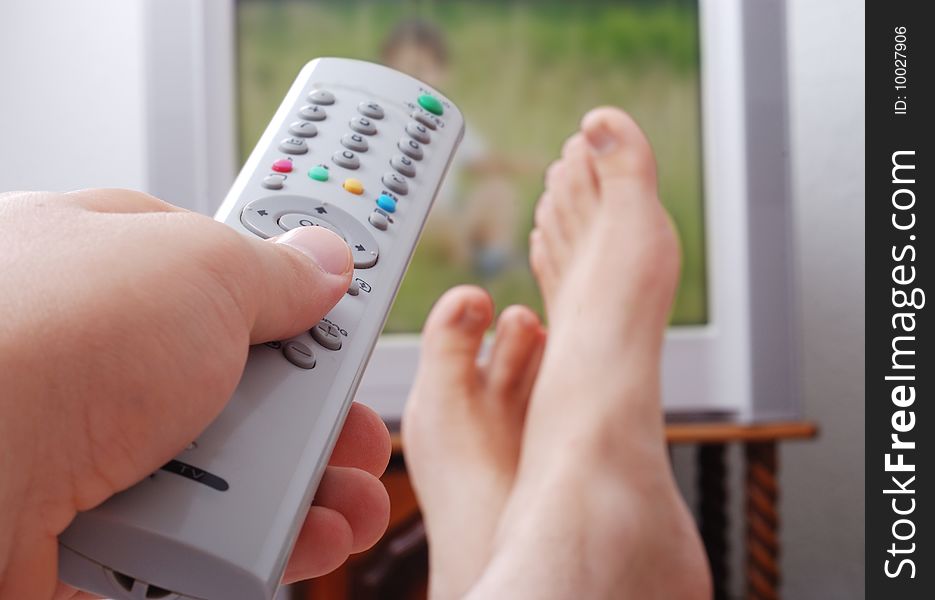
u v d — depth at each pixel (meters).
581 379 0.78
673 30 0.80
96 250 0.29
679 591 0.75
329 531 0.40
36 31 0.75
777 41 0.79
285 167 0.41
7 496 0.27
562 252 0.80
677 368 0.80
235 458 0.28
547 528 0.74
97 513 0.26
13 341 0.27
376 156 0.43
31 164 0.76
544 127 0.79
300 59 0.77
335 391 0.32
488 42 0.78
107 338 0.27
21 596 0.28
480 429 0.81
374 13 0.77
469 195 0.79
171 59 0.74
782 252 0.79
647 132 0.80
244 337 0.29
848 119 0.94
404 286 0.80
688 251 0.81
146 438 0.27
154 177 0.74
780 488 0.98
